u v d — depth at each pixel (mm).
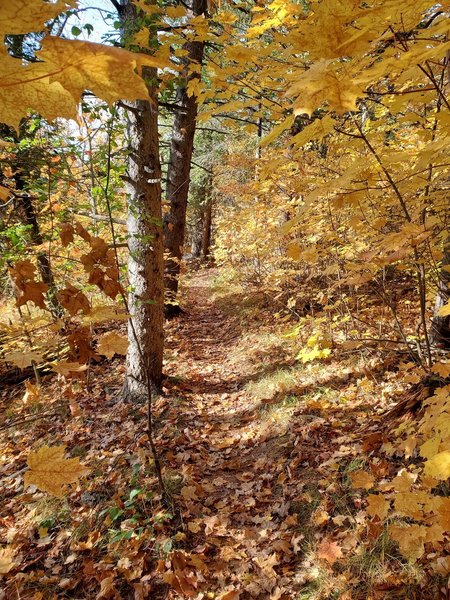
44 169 4383
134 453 3650
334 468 2922
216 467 3533
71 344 1415
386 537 2262
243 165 6699
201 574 2455
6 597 2453
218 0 2523
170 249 8336
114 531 2787
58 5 512
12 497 3426
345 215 3768
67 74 582
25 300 1294
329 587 2184
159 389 4793
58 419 4566
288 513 2789
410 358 3846
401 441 2586
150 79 3707
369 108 3182
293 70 1714
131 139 4250
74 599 2430
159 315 4719
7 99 613
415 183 1788
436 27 883
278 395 4359
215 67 1759
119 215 6848
